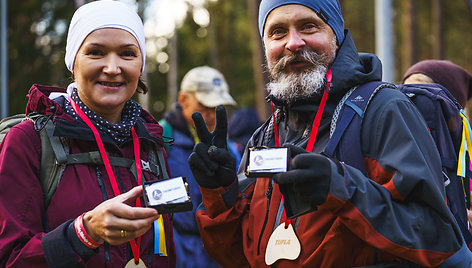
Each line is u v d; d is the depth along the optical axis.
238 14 30.70
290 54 2.51
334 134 2.38
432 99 2.65
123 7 2.51
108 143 2.47
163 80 31.50
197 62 33.25
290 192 2.21
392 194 2.21
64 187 2.34
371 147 2.34
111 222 2.09
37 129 2.37
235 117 5.70
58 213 2.32
